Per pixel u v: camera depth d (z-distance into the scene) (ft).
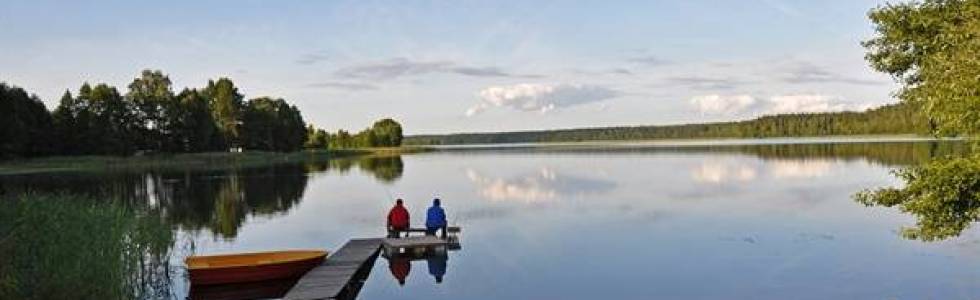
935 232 38.52
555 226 88.53
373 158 364.58
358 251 68.74
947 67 34.55
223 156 325.62
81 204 60.34
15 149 243.19
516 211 106.93
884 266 58.29
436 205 78.28
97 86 301.84
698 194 125.18
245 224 99.19
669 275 58.59
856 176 156.76
